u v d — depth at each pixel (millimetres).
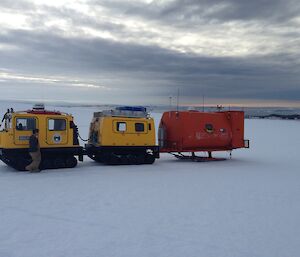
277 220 8586
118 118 17594
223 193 11445
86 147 17094
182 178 14195
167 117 20516
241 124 21078
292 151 25969
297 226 8148
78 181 13078
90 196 10688
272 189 12242
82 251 6469
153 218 8555
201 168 17250
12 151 14930
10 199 10172
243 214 9055
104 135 17266
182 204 9914
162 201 10227
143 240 7078
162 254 6402
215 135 20234
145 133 18125
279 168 17453
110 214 8828
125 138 17688
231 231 7723
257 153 24750
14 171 15273
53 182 12789
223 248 6742
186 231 7668
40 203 9766
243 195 11203
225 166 18078
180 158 21094
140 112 18250
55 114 15828
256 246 6883
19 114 15078
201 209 9438
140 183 12922
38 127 15383
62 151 15875
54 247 6645
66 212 8938
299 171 16453
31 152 14625
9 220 8234
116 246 6742
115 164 17703
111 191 11438
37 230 7578
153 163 18859
